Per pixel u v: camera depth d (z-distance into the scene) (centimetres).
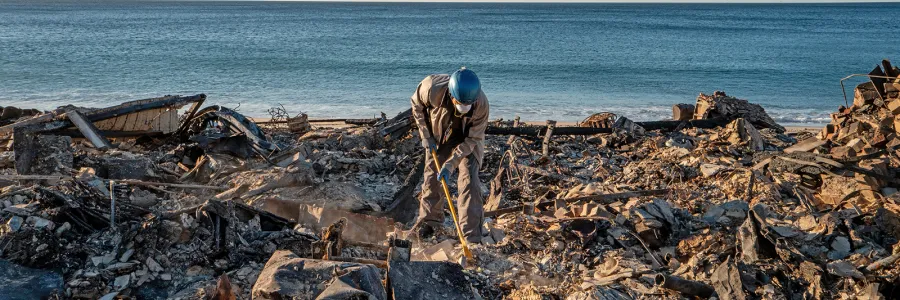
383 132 936
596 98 2800
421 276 419
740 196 639
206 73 3553
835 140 809
